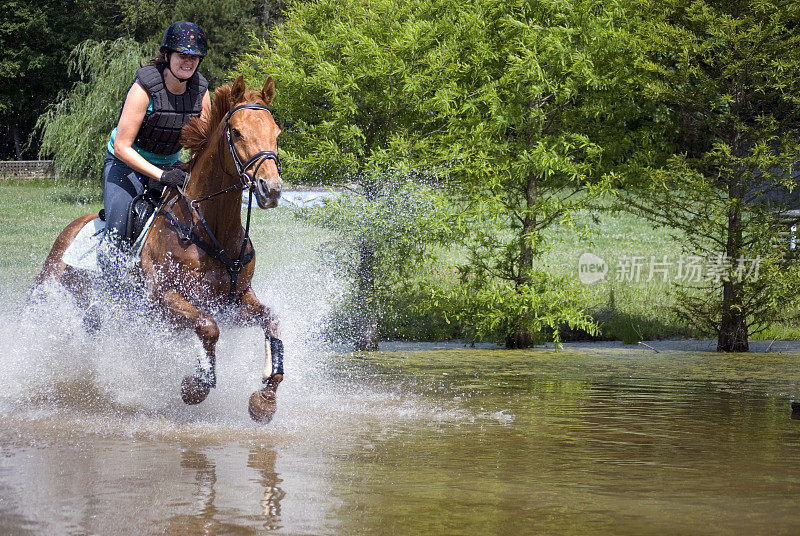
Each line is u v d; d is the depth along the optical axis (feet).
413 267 45.57
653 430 23.16
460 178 45.06
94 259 26.63
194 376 23.79
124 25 206.59
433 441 21.42
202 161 24.08
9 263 70.38
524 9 45.44
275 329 24.54
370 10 45.06
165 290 24.03
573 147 45.29
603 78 44.04
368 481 17.04
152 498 15.48
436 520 14.32
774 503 15.58
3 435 21.34
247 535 13.41
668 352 44.19
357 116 44.96
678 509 15.12
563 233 80.23
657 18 44.29
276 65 43.96
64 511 14.60
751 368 37.73
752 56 43.16
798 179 44.73
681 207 45.50
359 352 43.70
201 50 25.04
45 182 158.51
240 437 21.62
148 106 25.40
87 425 22.91
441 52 43.65
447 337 50.67
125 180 26.48
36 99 218.38
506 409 26.66
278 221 80.94
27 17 206.18
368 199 44.34
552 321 44.24
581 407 27.12
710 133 47.57
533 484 16.94
